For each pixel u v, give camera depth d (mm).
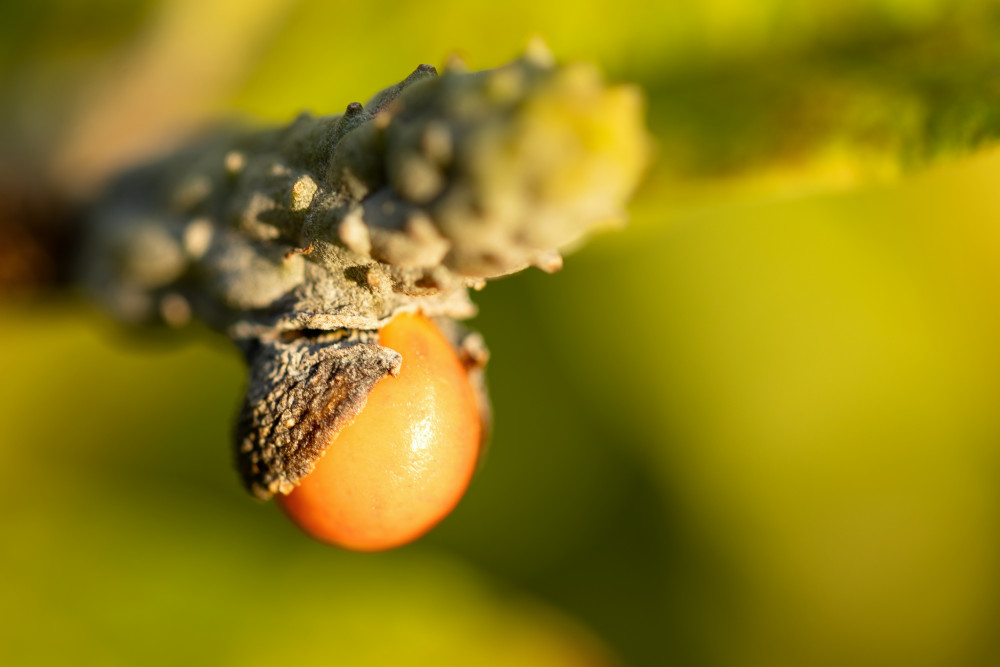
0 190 128
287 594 141
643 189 124
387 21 133
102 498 141
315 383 112
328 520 113
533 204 102
